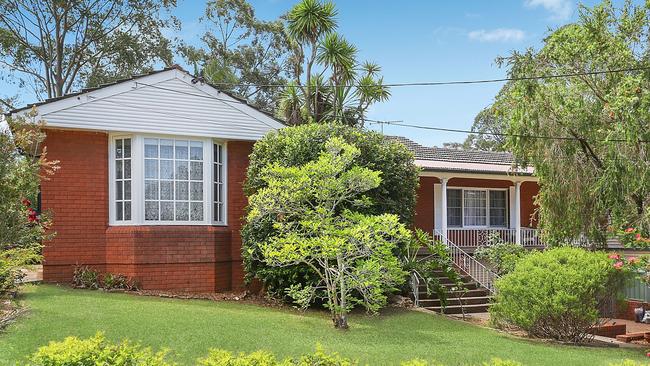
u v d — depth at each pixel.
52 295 12.10
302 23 24.91
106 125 14.30
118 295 13.02
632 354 10.85
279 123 16.16
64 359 5.76
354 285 11.12
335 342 9.70
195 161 15.25
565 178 15.12
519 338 12.00
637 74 14.41
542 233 16.23
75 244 14.27
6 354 7.55
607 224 15.24
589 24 15.16
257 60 38.22
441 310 15.47
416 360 6.18
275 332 10.02
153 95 14.79
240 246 15.79
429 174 20.56
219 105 15.48
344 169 12.20
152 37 34.00
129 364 5.96
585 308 11.64
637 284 18.73
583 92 15.09
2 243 10.14
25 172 10.38
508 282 12.33
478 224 23.47
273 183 11.34
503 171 21.53
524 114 14.98
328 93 25.77
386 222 10.89
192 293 14.46
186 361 7.96
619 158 14.20
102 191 14.57
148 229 14.41
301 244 10.79
